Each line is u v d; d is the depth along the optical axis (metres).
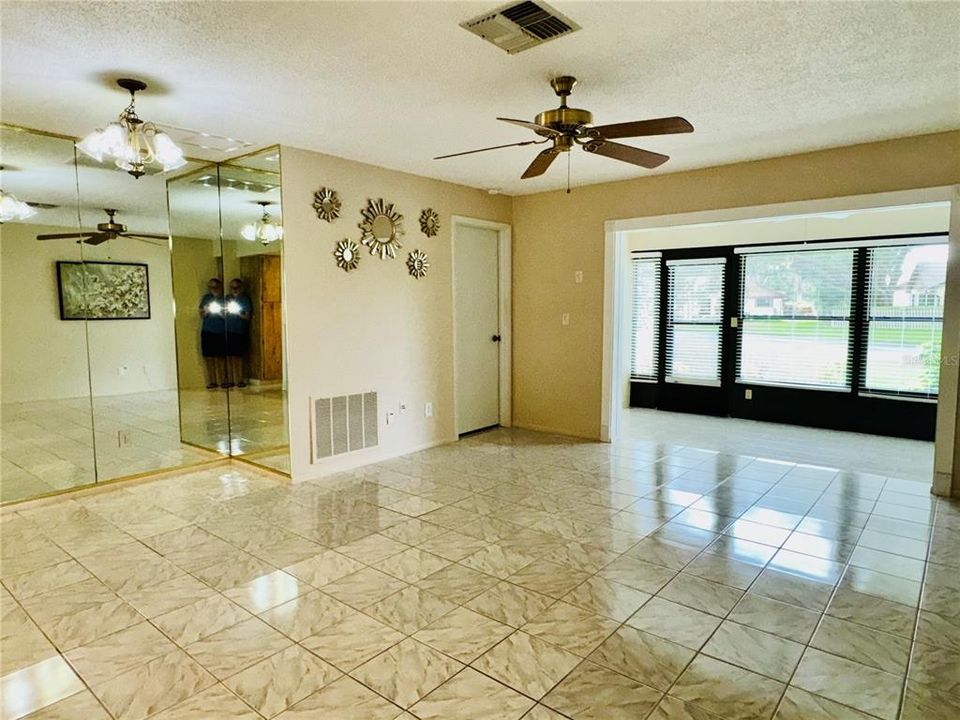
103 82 2.94
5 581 2.78
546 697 1.96
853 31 2.44
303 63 2.72
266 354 4.43
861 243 5.93
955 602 2.55
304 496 4.00
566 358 5.78
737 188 4.68
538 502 3.88
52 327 4.07
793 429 6.22
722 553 3.07
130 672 2.10
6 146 3.75
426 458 4.98
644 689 1.99
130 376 4.48
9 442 3.87
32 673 2.09
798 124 3.68
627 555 3.05
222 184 4.70
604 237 5.42
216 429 4.89
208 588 2.71
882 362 5.94
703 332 7.05
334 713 1.88
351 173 4.54
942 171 3.87
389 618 2.45
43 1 2.12
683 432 6.05
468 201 5.55
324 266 4.41
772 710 1.89
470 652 2.21
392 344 4.95
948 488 3.98
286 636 2.32
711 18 2.32
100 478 4.27
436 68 2.79
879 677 2.05
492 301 6.08
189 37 2.44
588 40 2.51
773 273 6.54
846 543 3.19
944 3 2.20
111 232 4.32
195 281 4.73
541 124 2.88
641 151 3.08
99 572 2.87
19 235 3.87
